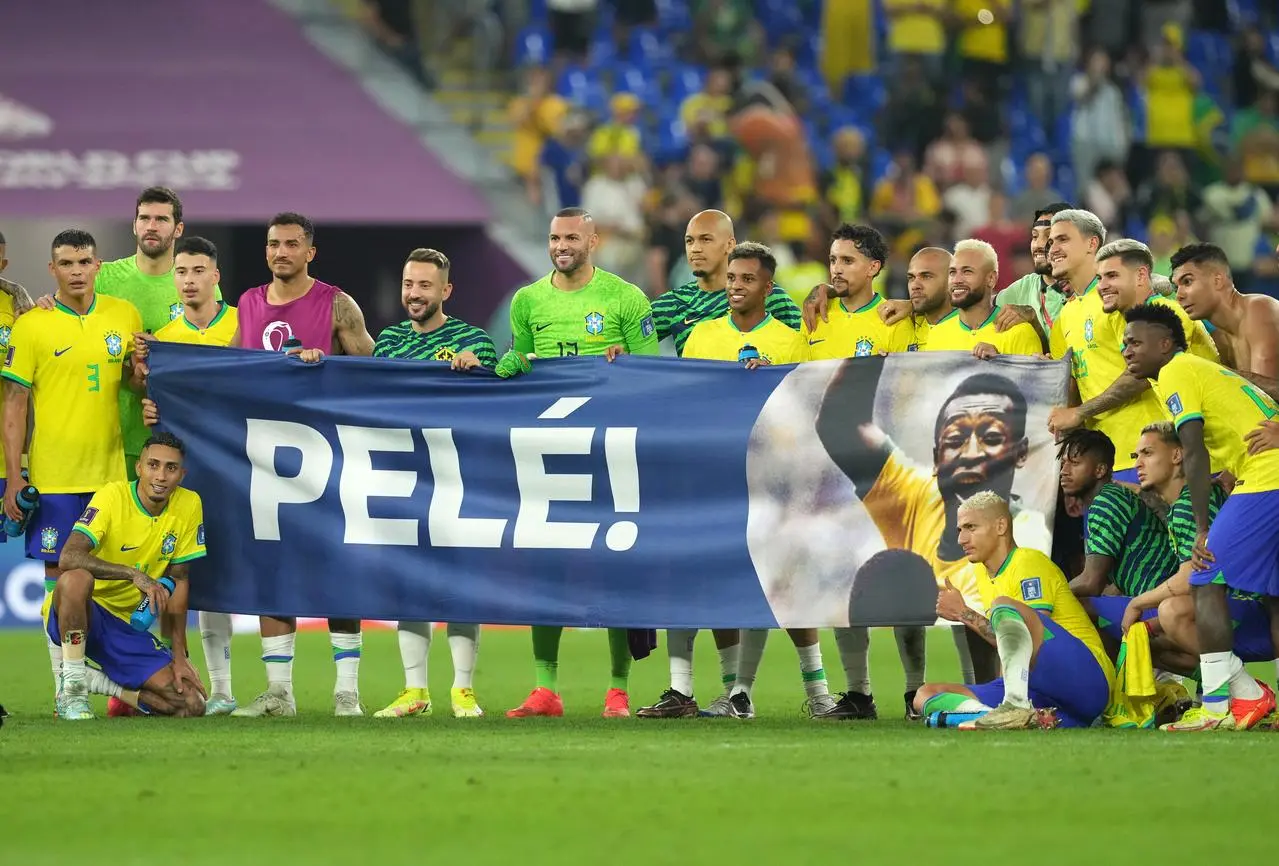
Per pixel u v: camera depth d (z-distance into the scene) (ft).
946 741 79.92
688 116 245.24
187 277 102.63
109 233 230.07
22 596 174.50
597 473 98.37
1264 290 239.50
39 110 225.76
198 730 86.79
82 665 95.45
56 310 100.17
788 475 96.78
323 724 90.84
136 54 231.91
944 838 55.36
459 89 252.62
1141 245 91.91
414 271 101.55
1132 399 92.73
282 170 225.97
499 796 63.05
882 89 258.57
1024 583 87.25
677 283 211.61
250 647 160.04
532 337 104.01
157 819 58.80
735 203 229.45
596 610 97.71
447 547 99.25
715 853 53.11
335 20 244.01
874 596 95.66
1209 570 85.20
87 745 79.05
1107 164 247.29
